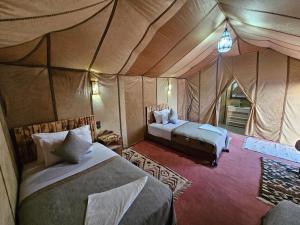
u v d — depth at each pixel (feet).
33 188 5.19
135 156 11.18
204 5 6.83
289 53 11.89
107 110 10.91
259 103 14.52
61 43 6.50
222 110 20.52
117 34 7.13
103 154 7.52
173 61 12.44
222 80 16.87
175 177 8.67
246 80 15.12
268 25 7.24
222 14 8.25
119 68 10.52
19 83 6.93
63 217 4.06
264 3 5.02
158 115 14.10
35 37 5.35
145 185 5.22
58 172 6.05
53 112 8.14
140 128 13.85
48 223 3.92
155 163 10.20
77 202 4.53
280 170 9.23
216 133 11.14
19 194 5.07
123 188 4.96
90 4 4.59
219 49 9.33
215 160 9.74
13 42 5.02
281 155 11.14
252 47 13.46
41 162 6.86
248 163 10.11
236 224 5.82
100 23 6.08
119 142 10.27
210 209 6.50
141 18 6.64
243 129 17.78
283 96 13.25
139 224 3.92
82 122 9.14
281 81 13.24
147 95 14.21
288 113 13.12
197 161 10.42
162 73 14.61
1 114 5.60
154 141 13.74
